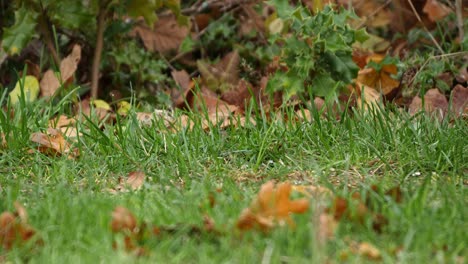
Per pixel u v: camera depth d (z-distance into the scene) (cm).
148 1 1027
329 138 762
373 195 545
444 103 923
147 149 755
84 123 842
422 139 750
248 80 1111
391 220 498
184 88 1085
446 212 524
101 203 541
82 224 498
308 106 827
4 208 561
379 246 468
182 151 740
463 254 455
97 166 716
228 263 431
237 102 993
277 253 435
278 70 912
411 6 1068
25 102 852
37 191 600
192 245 464
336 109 882
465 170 691
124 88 1089
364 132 772
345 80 901
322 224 458
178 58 1209
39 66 1101
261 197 529
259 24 1200
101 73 1092
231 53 1127
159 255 444
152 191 605
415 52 1045
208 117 798
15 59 1116
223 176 673
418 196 535
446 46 1049
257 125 797
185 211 529
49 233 491
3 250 479
